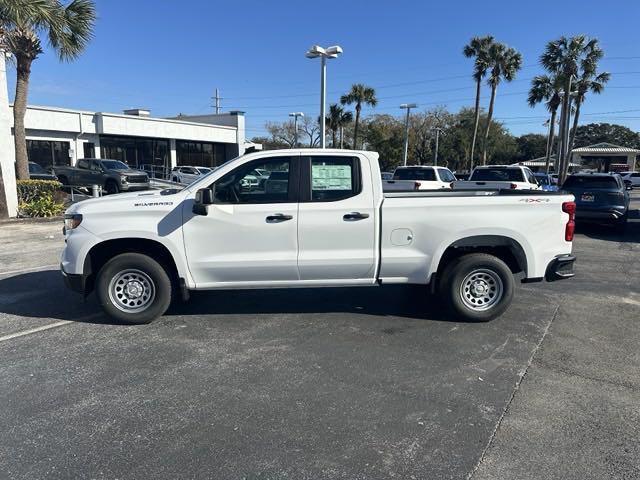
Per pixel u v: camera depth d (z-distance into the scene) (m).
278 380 4.06
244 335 5.09
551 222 5.36
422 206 5.21
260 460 3.00
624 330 5.32
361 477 2.84
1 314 5.74
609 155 67.44
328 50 19.80
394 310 5.96
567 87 35.81
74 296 6.49
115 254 5.41
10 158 14.25
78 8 15.58
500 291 5.42
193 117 46.19
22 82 16.66
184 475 2.85
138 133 34.91
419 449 3.11
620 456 3.04
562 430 3.33
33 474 2.85
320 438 3.23
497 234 5.28
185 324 5.41
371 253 5.25
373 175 5.20
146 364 4.36
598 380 4.09
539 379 4.10
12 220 13.74
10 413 3.53
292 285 5.34
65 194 16.59
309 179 5.19
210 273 5.22
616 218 12.86
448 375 4.17
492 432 3.31
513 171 15.44
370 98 49.91
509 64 40.31
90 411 3.55
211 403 3.68
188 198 5.15
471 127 62.09
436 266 5.32
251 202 5.17
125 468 2.91
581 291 7.00
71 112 31.06
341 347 4.77
